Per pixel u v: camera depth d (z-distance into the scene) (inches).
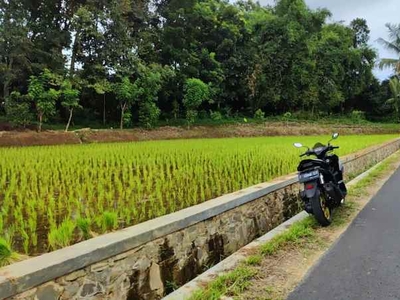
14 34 923.4
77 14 1003.3
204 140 982.4
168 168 403.5
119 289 129.5
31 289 103.5
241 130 1298.0
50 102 912.9
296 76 1544.0
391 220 250.2
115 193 306.8
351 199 317.4
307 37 1598.2
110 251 125.8
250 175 384.8
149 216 233.6
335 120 1638.8
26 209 253.4
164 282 149.0
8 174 391.5
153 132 1107.9
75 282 115.3
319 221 234.2
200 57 1316.4
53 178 369.1
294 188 298.5
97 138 954.7
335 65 1662.2
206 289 138.9
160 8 1330.0
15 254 153.1
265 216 242.1
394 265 169.2
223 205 190.4
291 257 179.5
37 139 842.8
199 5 1368.1
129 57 1093.1
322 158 258.7
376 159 644.7
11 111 904.3
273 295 139.0
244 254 177.6
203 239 175.3
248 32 1451.8
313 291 143.4
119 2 1086.4
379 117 1961.1
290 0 1619.1
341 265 170.4
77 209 242.1
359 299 137.0
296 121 1504.7
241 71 1439.5
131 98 1069.8
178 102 1316.4
